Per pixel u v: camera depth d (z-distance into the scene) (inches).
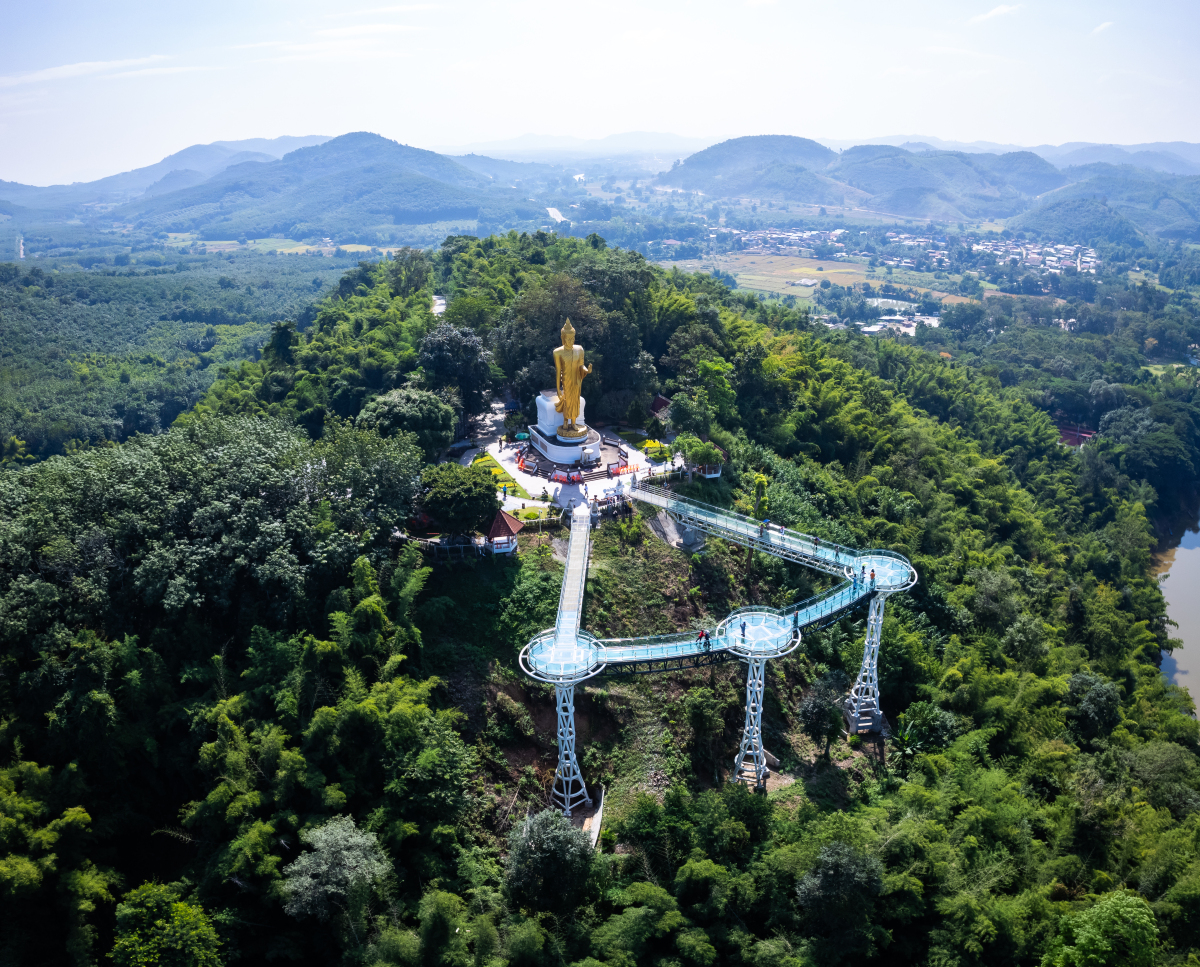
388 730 2652.6
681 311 5693.9
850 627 3905.0
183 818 2529.5
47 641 2645.2
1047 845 2984.7
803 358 6195.9
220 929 2273.6
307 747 2603.3
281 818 2439.7
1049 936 2568.9
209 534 3048.7
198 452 3356.3
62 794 2433.6
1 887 2154.3
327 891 2230.6
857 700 3533.5
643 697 3277.6
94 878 2322.8
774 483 4571.9
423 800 2603.3
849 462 5502.0
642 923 2465.6
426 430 4040.4
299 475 3339.1
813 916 2527.1
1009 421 7849.4
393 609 3107.8
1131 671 4618.6
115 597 2908.5
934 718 3467.0
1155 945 2464.3
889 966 2568.9
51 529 2874.0
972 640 4175.7
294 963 2348.7
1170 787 3238.2
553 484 4133.9
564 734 2876.5
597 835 2844.5
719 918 2568.9
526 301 5142.7
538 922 2492.6
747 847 2800.2
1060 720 3619.6
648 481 4168.3
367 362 5123.0
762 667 3061.0
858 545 4456.2
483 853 2672.2
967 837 2795.3
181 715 2689.5
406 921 2429.9
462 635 3233.3
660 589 3676.2
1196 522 7844.5
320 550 3078.2
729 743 3324.3
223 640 2987.2
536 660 2856.8
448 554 3462.1
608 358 5064.0
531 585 3390.7
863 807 3021.7
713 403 4923.7
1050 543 5748.0
